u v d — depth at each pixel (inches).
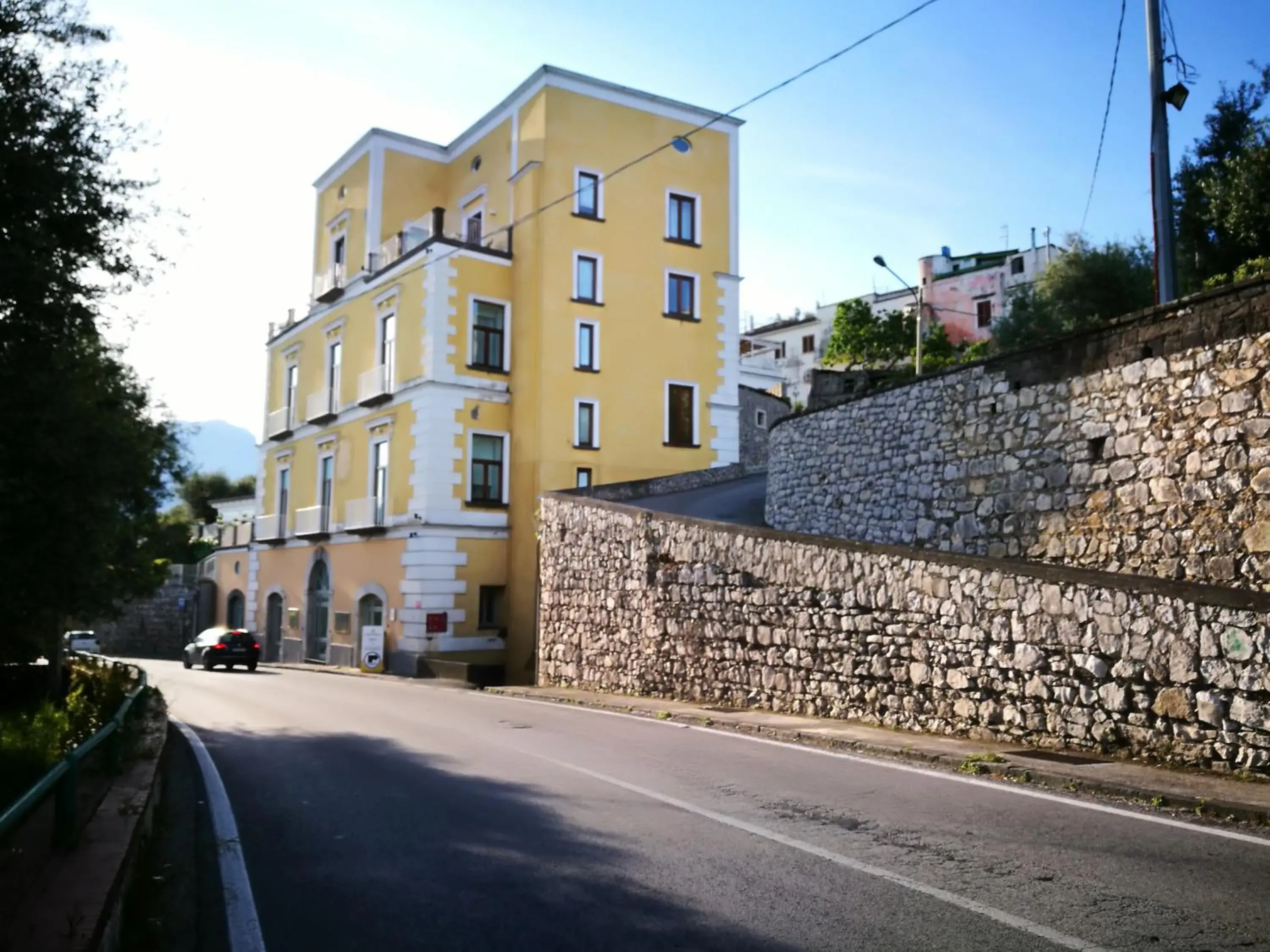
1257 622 306.0
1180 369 448.8
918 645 442.9
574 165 1235.2
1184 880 213.5
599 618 740.0
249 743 502.0
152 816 301.4
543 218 1202.6
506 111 1299.2
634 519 695.7
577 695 693.9
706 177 1357.0
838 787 327.6
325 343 1465.3
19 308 365.7
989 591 407.5
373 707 678.5
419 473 1169.4
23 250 348.8
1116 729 349.7
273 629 1576.0
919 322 1121.4
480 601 1177.4
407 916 207.8
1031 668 385.4
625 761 393.1
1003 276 2171.5
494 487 1204.5
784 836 261.4
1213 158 852.0
